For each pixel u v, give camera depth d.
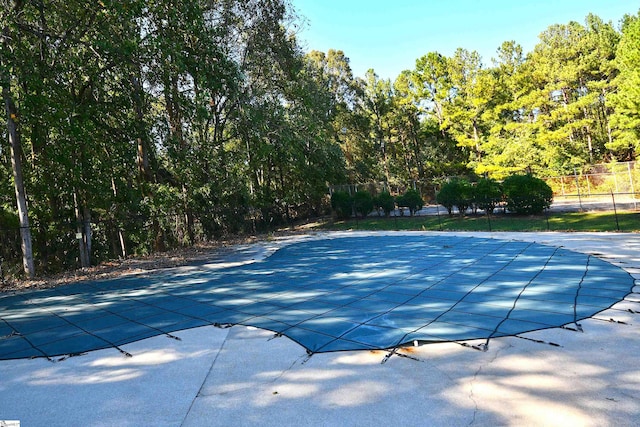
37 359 4.36
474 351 3.91
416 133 39.47
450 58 33.66
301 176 25.59
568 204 18.92
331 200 24.83
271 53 18.72
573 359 3.63
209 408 3.06
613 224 12.86
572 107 26.72
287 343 4.44
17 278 10.59
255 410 3.00
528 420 2.68
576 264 7.82
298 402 3.09
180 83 14.63
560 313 4.94
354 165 33.25
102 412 3.09
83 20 10.53
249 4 17.41
